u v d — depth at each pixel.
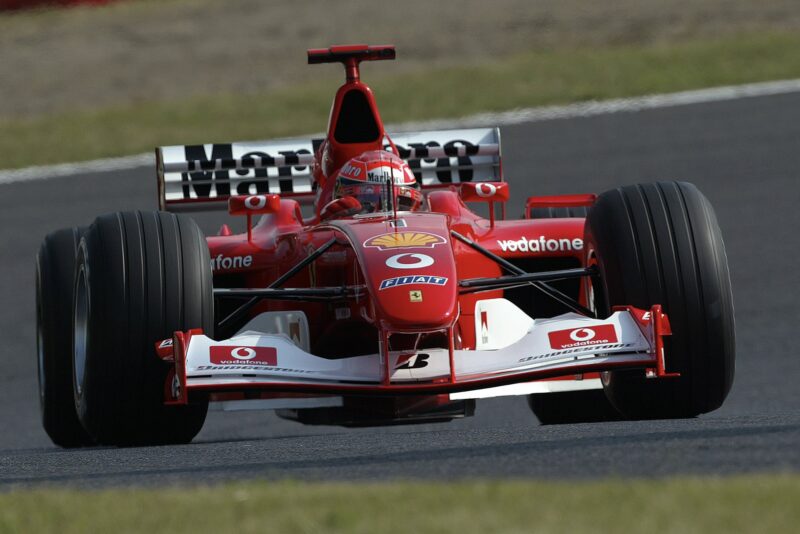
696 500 11.77
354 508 12.05
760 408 32.22
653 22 95.88
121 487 14.73
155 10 114.88
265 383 19.62
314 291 22.34
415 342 21.16
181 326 21.03
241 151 30.91
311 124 74.06
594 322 20.55
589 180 58.66
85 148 71.25
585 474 13.86
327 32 103.06
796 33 86.25
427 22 103.44
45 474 17.75
